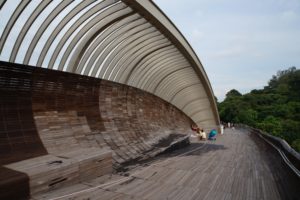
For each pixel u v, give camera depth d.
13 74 7.75
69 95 10.09
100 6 9.13
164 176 7.77
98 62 12.58
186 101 33.34
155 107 20.62
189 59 18.42
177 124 26.08
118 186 6.74
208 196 6.02
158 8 10.75
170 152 12.84
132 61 15.29
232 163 9.73
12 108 7.69
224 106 84.62
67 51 10.45
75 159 6.99
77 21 9.58
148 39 13.30
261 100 82.38
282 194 6.13
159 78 20.86
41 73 8.70
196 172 8.28
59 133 8.90
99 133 10.87
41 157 7.21
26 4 7.48
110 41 11.88
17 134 7.40
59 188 6.25
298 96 82.62
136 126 14.77
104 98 12.62
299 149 39.06
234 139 20.77
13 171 5.72
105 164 7.99
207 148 14.55
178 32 14.07
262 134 16.30
